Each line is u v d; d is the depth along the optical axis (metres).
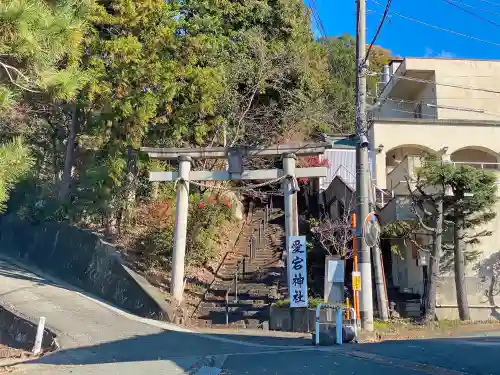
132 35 20.02
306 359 8.98
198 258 20.17
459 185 14.84
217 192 23.86
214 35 26.14
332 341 11.41
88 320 14.53
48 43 7.11
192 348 11.32
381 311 15.11
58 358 10.39
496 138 23.34
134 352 10.91
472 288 16.33
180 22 23.48
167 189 23.58
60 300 17.05
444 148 22.48
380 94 29.17
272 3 30.97
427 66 24.67
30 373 8.27
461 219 15.37
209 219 21.66
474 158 24.17
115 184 21.52
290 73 28.53
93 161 23.78
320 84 34.34
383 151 22.92
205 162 23.30
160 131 21.89
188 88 20.27
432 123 23.31
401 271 19.22
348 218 19.61
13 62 7.36
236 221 26.11
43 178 27.83
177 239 17.30
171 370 8.23
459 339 11.11
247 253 21.94
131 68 19.05
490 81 24.78
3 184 6.54
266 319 15.62
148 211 22.22
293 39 30.77
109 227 22.58
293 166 17.31
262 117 26.38
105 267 19.62
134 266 19.06
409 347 9.62
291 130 27.20
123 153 20.89
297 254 15.04
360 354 9.16
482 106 24.59
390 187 21.36
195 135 21.73
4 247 29.17
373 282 18.09
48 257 24.69
